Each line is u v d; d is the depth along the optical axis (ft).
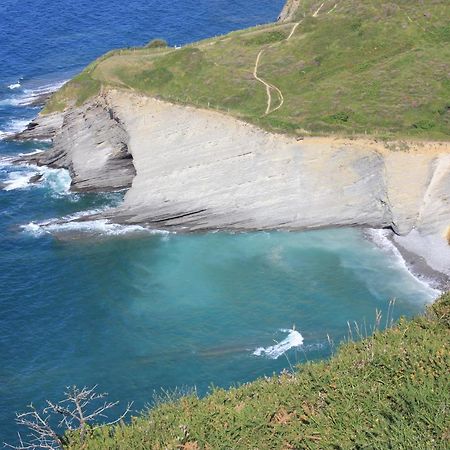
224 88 273.75
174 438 84.74
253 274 193.98
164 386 152.25
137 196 220.84
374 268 192.44
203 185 218.18
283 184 215.10
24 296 188.14
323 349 159.94
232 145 222.07
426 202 205.46
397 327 104.22
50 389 153.48
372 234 207.31
